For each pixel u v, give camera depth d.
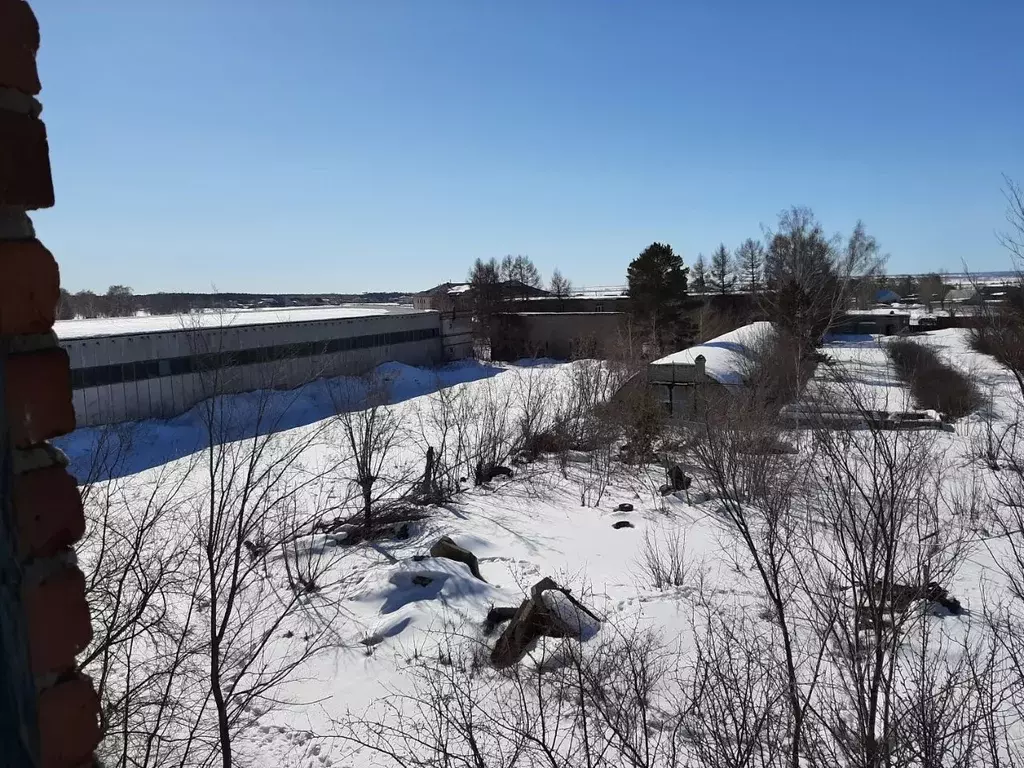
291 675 8.04
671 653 6.79
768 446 12.81
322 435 17.81
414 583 10.18
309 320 33.38
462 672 7.77
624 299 51.25
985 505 10.27
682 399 20.45
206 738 6.72
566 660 6.56
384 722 7.00
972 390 20.36
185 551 6.99
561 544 12.68
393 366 38.25
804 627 7.00
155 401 25.05
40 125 1.27
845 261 42.91
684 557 11.06
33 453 1.29
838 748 5.12
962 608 7.53
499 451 19.69
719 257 71.56
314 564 10.97
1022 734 5.36
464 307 60.09
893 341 22.08
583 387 21.36
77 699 1.33
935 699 5.07
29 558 1.28
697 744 4.80
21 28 1.24
